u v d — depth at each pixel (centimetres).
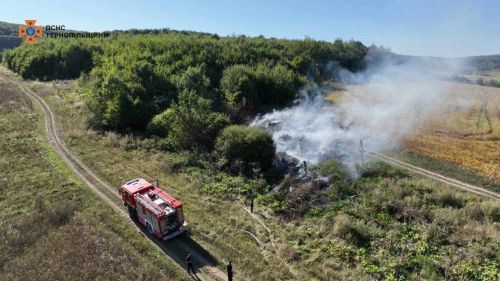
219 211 2559
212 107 4481
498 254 2011
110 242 2075
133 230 2309
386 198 2645
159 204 2217
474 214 2448
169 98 4788
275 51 7156
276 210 2586
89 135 4041
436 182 2966
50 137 3981
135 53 5888
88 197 2712
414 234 2239
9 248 2009
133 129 4319
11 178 2956
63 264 1870
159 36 7950
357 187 2870
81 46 7688
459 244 2136
